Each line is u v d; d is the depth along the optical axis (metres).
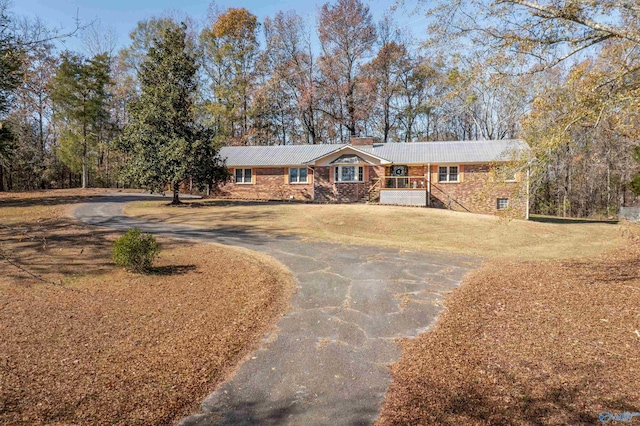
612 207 31.92
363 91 37.34
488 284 8.59
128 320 6.71
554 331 5.95
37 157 35.69
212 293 8.14
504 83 7.87
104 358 5.27
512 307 7.08
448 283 8.70
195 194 30.95
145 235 10.13
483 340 5.69
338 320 6.60
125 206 21.33
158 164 21.27
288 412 4.02
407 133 41.97
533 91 8.46
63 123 34.09
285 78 39.75
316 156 27.81
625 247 13.73
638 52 6.98
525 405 4.01
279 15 40.25
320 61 39.12
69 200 23.14
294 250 12.05
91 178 41.84
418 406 4.05
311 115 41.28
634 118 7.89
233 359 5.27
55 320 6.66
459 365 4.94
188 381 4.65
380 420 3.83
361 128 41.66
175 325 6.47
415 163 24.83
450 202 24.66
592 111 7.10
